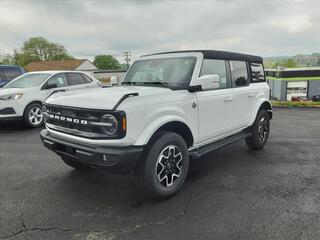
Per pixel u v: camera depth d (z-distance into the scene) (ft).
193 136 13.20
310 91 115.65
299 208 11.08
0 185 13.67
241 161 16.94
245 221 10.18
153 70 15.01
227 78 15.81
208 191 12.77
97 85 32.55
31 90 27.45
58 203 11.78
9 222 10.32
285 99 116.47
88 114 10.88
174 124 12.28
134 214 10.82
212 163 16.63
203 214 10.74
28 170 15.72
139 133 10.75
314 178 14.16
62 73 30.32
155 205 11.52
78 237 9.39
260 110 19.04
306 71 116.37
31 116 27.61
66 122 11.78
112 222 10.27
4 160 17.52
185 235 9.40
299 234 9.35
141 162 11.27
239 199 11.93
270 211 10.87
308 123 30.32
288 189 12.85
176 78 13.74
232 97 15.66
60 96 12.81
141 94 11.12
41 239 9.32
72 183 13.85
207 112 13.92
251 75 18.15
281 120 32.53
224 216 10.56
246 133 17.72
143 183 11.33
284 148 19.74
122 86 14.60
